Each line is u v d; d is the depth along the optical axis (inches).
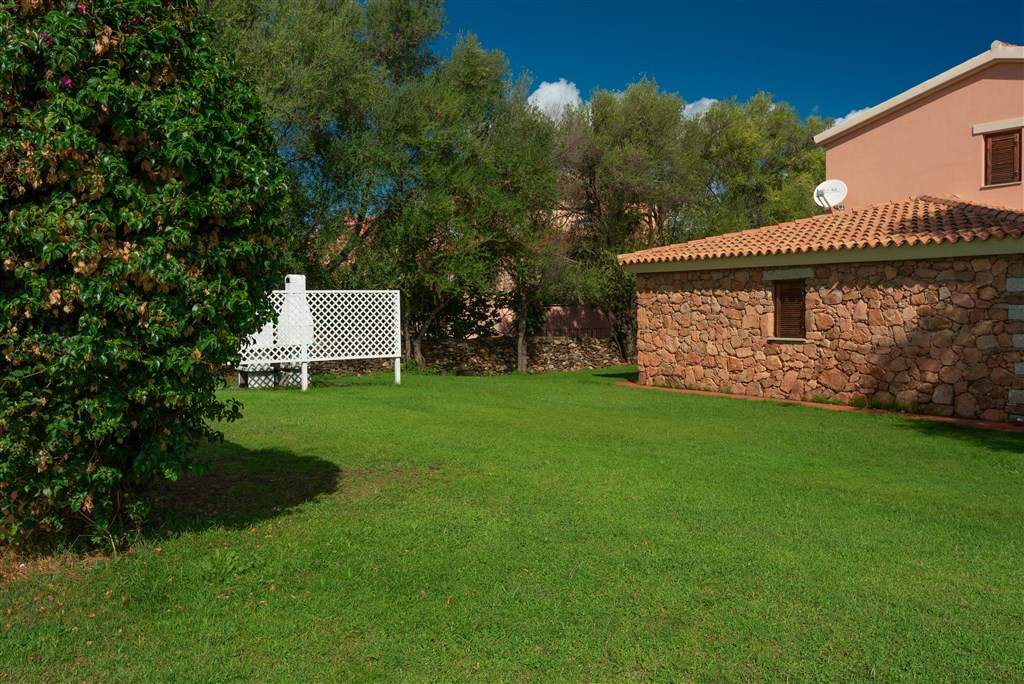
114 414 174.4
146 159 177.6
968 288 475.5
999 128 657.0
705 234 978.7
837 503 251.1
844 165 786.8
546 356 1037.8
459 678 132.5
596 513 231.9
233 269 200.8
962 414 477.4
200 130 179.5
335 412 438.0
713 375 634.2
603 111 960.9
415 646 143.9
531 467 298.2
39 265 162.4
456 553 194.1
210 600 164.6
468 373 965.8
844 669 135.5
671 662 138.1
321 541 203.0
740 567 185.2
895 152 740.7
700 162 1021.2
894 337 512.7
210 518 222.7
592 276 912.9
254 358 567.8
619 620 154.9
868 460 335.9
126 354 169.3
